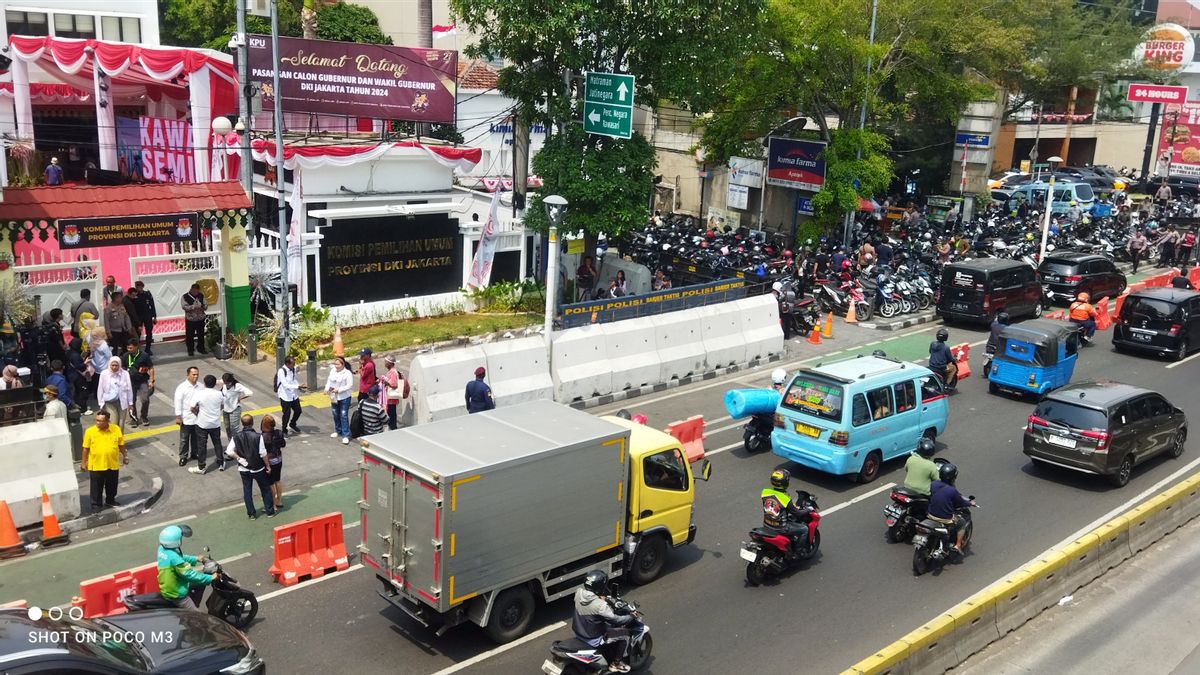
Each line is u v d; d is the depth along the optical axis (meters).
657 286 30.02
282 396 17.80
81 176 36.16
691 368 23.23
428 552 10.66
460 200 32.03
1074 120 61.12
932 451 14.72
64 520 14.22
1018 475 17.98
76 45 33.12
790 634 12.01
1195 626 12.85
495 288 27.73
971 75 42.56
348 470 16.81
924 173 49.22
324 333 23.67
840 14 31.14
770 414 18.42
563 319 23.00
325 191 28.95
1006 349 22.38
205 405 16.25
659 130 46.50
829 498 16.52
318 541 13.33
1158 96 53.16
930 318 29.94
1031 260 35.19
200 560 11.50
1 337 18.02
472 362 19.30
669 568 13.78
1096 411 17.06
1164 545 15.52
